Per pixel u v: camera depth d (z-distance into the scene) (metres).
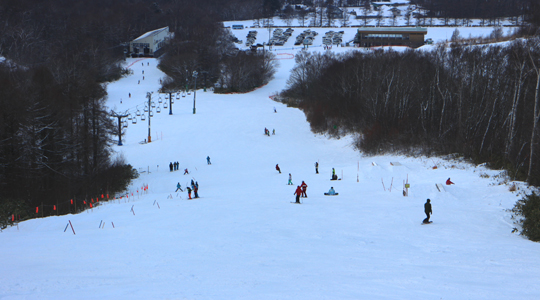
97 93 62.59
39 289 13.96
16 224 31.52
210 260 18.92
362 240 23.41
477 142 56.53
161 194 46.81
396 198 37.84
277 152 72.94
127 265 17.89
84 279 15.41
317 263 18.31
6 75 72.88
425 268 17.36
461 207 33.38
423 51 106.31
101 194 47.34
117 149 75.12
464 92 64.31
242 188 47.56
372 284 14.74
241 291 13.64
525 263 18.25
